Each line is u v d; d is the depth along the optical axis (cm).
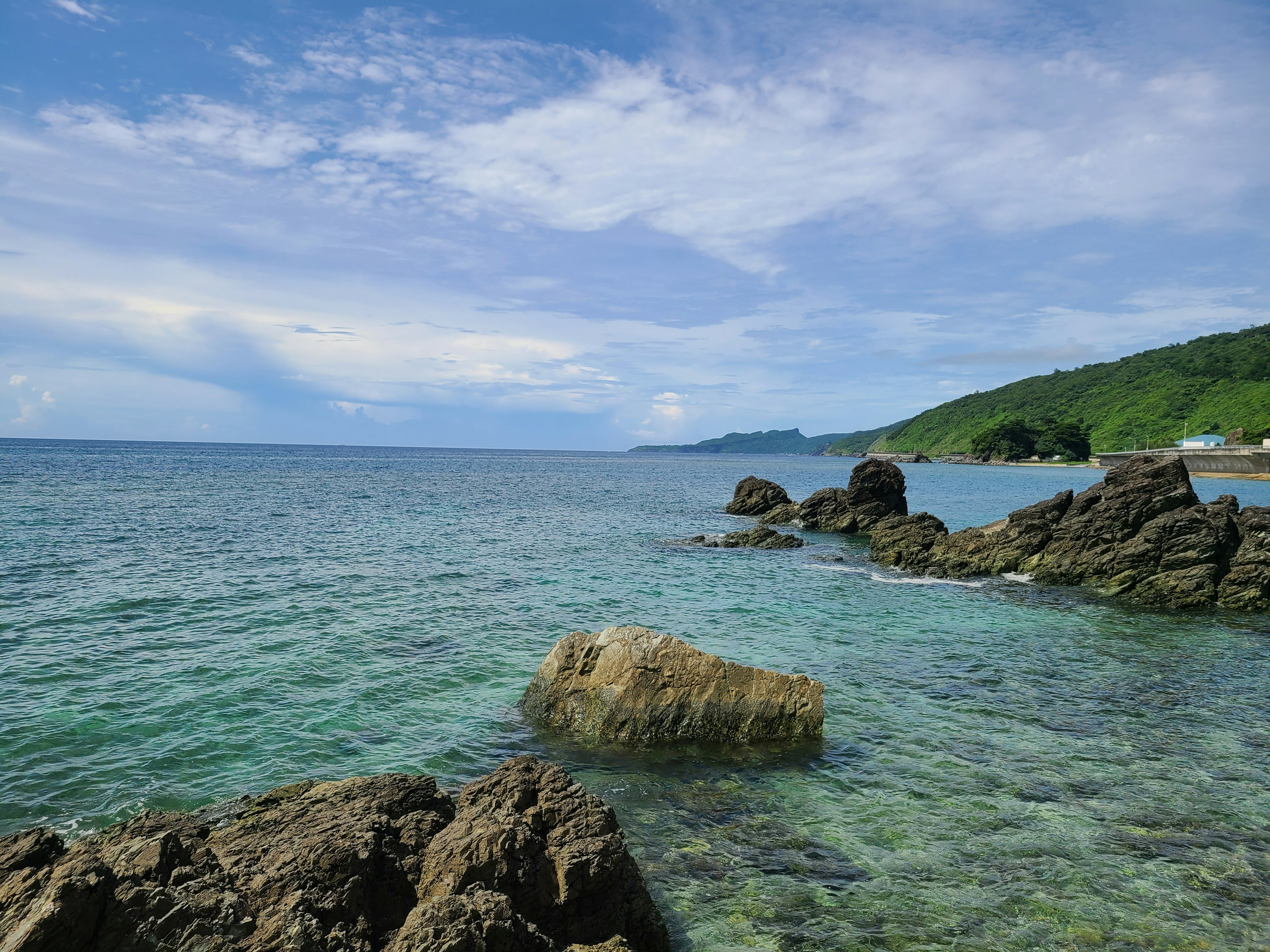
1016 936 880
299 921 668
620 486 10138
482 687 1698
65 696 1522
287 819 909
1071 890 974
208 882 693
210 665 1748
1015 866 1027
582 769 1322
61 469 8912
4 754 1257
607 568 3347
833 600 2802
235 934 644
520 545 3956
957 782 1283
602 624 2294
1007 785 1273
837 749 1420
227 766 1256
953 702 1680
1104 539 3206
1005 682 1839
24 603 2217
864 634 2289
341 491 7331
